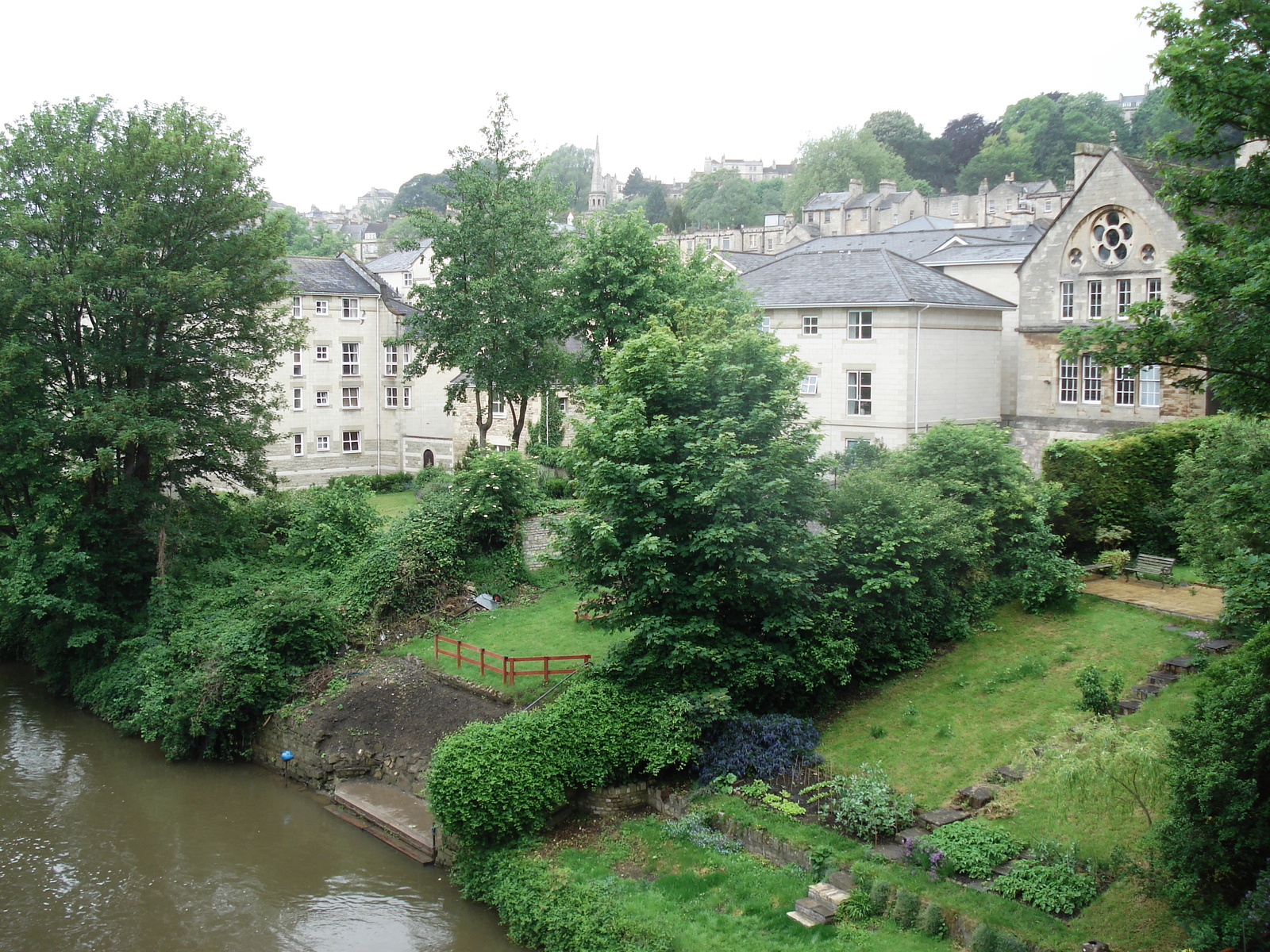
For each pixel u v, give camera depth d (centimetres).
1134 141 12950
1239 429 2394
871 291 4747
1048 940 1712
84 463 3562
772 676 2500
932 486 2953
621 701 2553
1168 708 2280
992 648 2784
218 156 3834
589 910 2095
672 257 4234
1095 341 1725
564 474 5009
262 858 2606
